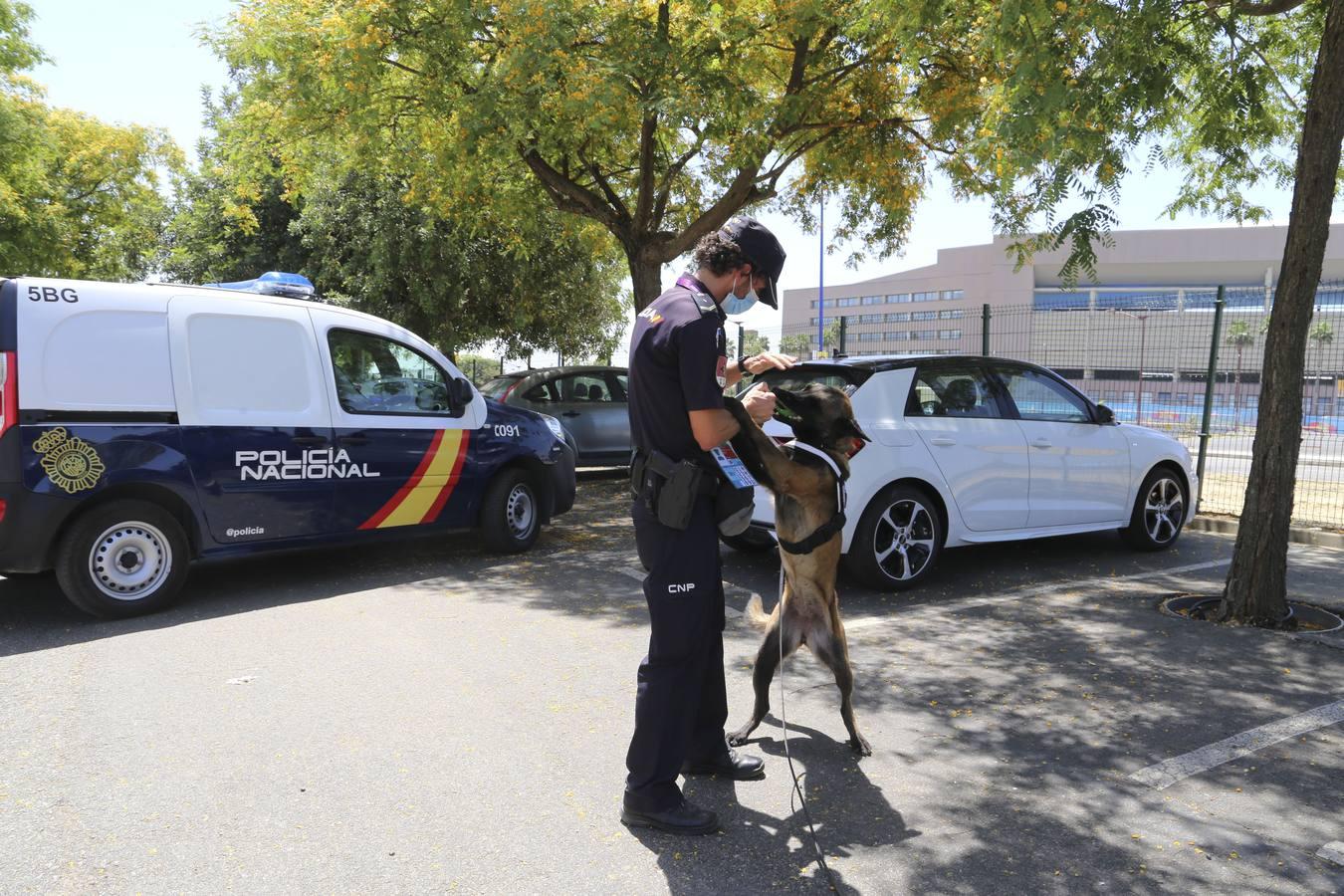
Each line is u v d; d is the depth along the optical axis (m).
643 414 2.84
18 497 4.80
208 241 20.05
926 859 2.67
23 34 15.91
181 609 5.49
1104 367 15.16
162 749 3.42
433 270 18.02
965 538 6.18
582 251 18.92
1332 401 14.30
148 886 2.49
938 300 92.19
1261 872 2.60
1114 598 5.80
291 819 2.88
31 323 4.90
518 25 9.05
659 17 10.01
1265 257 88.44
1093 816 2.94
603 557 7.13
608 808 2.98
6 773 3.20
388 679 4.23
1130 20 4.77
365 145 11.46
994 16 5.18
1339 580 6.40
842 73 10.87
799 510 3.34
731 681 4.32
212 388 5.57
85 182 19.03
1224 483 11.86
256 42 10.09
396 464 6.41
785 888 2.52
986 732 3.67
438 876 2.56
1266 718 3.79
